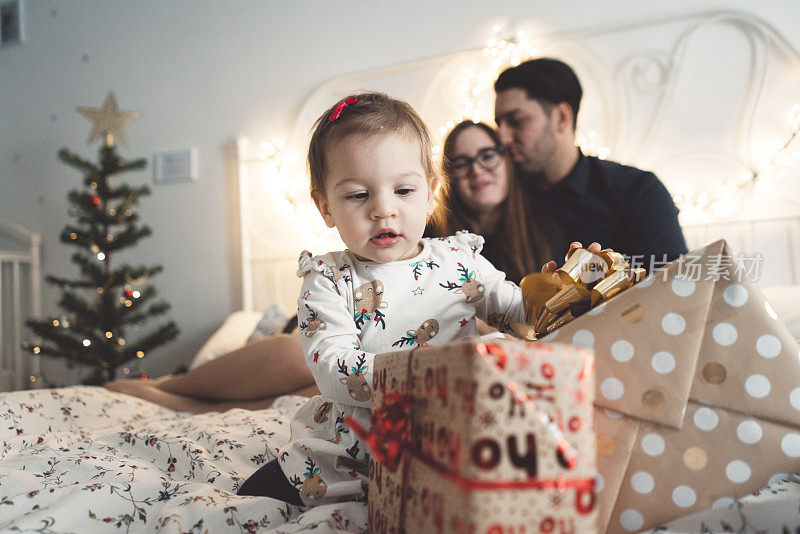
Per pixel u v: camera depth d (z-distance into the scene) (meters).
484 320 0.87
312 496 0.65
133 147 3.00
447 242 0.88
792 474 0.52
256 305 2.68
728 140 1.97
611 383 0.54
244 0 2.79
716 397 0.53
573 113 1.96
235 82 2.80
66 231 2.68
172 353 2.85
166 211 2.91
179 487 0.69
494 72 2.23
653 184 1.84
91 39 3.14
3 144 3.34
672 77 2.02
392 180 0.74
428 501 0.41
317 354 0.71
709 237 1.98
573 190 1.89
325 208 0.83
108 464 0.77
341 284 0.78
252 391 1.49
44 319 2.85
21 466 0.77
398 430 0.48
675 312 0.54
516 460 0.36
